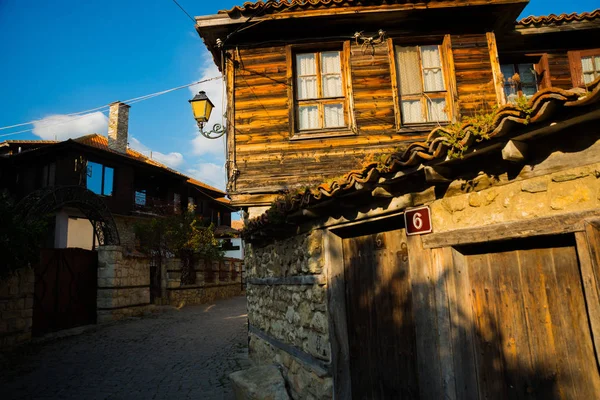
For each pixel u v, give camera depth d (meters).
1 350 8.47
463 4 6.88
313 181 6.90
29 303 9.54
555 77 7.92
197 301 17.78
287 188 6.89
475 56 7.27
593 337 2.28
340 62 7.48
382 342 3.96
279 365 5.74
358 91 7.19
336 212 4.34
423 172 3.16
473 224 3.00
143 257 14.37
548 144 2.54
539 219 2.55
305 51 7.54
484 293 3.04
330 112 7.32
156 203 24.94
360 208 4.03
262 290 6.88
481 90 7.14
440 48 7.47
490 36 7.32
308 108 7.36
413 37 7.32
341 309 4.43
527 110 2.20
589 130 2.35
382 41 7.25
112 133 23.11
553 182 2.52
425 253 3.38
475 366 3.03
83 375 6.81
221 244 21.77
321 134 7.07
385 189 3.53
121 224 22.23
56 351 8.71
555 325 2.59
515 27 7.63
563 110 2.17
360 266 4.34
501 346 2.89
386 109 7.12
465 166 3.04
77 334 10.63
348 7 6.98
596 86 1.93
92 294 12.47
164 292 16.19
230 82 7.33
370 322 4.13
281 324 5.77
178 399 5.49
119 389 6.00
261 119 7.18
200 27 7.20
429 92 7.28
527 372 2.72
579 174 2.39
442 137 2.63
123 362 7.70
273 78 7.32
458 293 3.11
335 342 4.30
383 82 7.22
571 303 2.52
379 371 3.97
